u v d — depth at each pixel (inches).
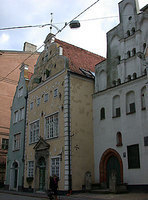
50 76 1060.5
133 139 770.8
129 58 852.6
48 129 1007.6
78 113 925.2
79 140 896.3
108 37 969.5
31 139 1136.2
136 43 831.1
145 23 820.0
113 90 886.4
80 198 698.8
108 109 893.8
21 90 1354.6
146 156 719.7
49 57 1111.6
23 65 1402.6
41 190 981.2
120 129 826.8
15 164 1255.5
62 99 943.7
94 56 1263.5
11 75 1721.2
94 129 938.7
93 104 969.5
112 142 848.3
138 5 876.0
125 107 823.1
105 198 671.1
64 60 989.8
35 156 1053.2
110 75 920.3
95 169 898.1
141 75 794.2
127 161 775.1
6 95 1672.0
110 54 943.7
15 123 1336.1
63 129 899.4
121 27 912.9
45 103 1064.8
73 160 858.1
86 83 986.7
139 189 719.7
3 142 1579.7
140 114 765.3
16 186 1192.2
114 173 740.7
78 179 849.5
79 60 1102.4
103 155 873.5
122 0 930.7
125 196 664.4
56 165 903.1
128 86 827.4
